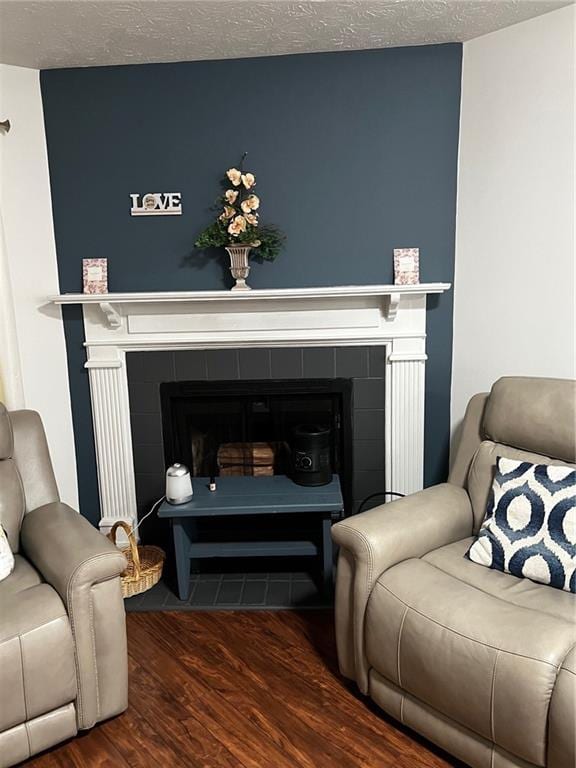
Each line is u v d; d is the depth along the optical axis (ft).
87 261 9.47
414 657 5.83
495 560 6.58
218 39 8.14
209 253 9.44
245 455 10.24
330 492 8.87
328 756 6.10
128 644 7.93
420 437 9.66
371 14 7.52
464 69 8.65
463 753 5.69
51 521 7.25
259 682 7.18
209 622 8.38
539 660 5.03
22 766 6.08
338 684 7.13
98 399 9.77
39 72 9.05
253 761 6.06
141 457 10.00
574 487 6.41
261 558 9.96
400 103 8.87
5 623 5.82
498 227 8.64
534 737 5.01
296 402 9.91
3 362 8.87
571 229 7.89
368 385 9.61
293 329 9.42
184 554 8.77
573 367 8.16
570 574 6.08
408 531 6.80
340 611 6.83
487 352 9.07
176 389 9.73
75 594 6.12
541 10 7.59
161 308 9.43
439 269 9.31
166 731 6.47
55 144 9.25
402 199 9.15
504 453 7.46
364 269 9.39
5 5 6.93
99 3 6.93
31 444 8.02
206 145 9.18
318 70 8.87
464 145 8.84
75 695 6.22
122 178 9.32
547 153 7.97
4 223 9.03
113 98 9.10
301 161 9.15
